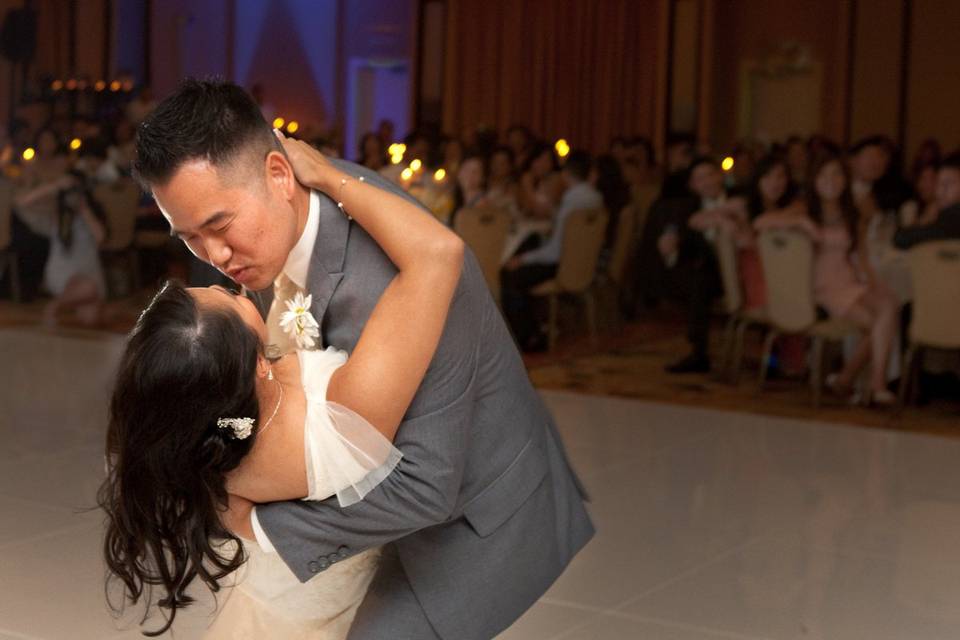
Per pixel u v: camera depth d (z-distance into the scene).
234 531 1.78
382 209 1.72
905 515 4.72
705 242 7.82
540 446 2.02
